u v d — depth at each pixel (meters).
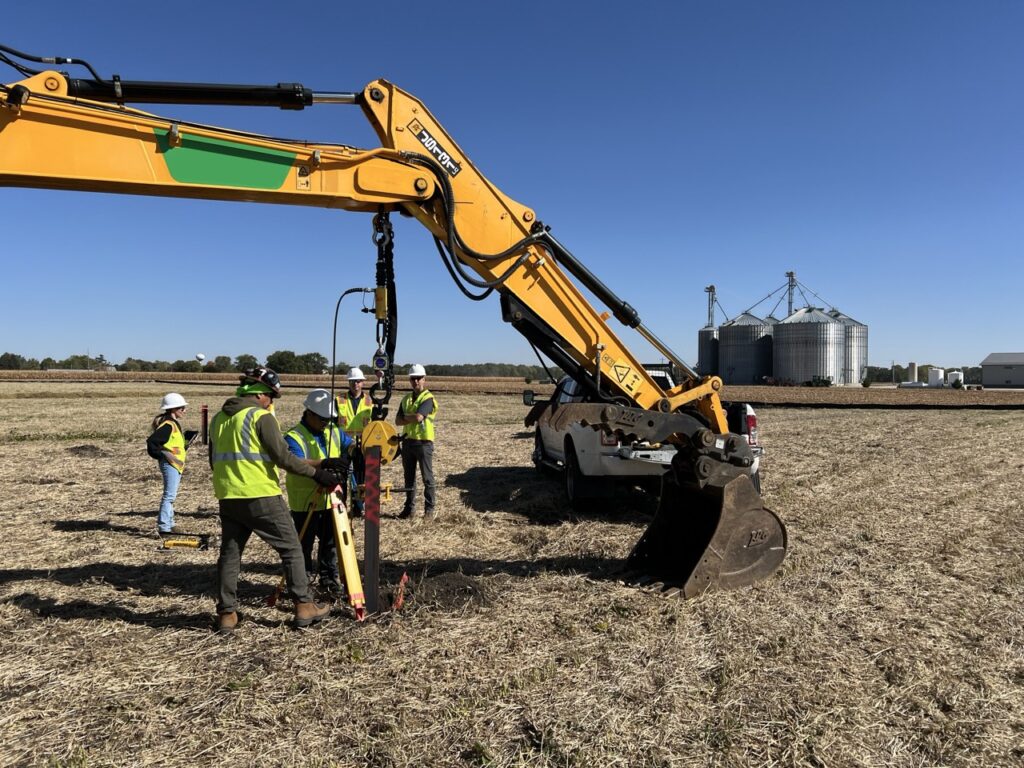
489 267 5.05
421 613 4.96
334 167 4.46
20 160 3.74
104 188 4.03
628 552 6.79
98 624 4.82
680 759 3.16
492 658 4.23
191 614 5.05
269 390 4.64
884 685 3.88
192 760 3.16
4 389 43.25
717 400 6.04
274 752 3.22
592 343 5.48
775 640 4.48
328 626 4.78
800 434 19.05
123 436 18.25
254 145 4.24
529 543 7.24
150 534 7.60
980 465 12.74
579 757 3.14
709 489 5.70
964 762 3.16
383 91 4.69
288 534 4.68
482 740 3.31
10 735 3.37
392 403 29.61
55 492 10.28
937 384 94.88
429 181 4.71
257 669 4.09
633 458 7.84
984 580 5.81
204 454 14.85
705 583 5.42
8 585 5.70
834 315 82.06
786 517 8.23
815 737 3.33
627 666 4.11
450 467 12.94
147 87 4.14
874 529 7.61
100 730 3.41
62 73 3.99
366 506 4.92
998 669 4.08
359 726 3.45
